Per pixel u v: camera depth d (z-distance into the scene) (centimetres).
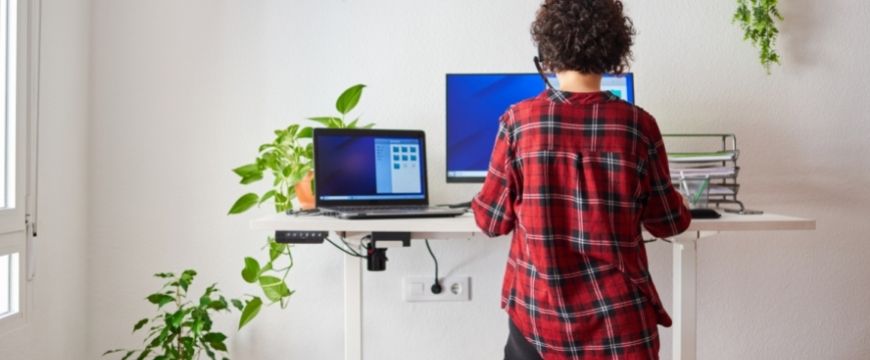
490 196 118
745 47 200
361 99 201
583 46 112
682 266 172
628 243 108
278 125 202
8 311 163
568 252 108
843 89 200
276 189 201
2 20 160
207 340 180
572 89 117
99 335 200
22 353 166
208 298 179
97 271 200
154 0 200
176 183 201
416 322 203
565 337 108
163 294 181
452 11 201
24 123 163
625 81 178
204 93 201
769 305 202
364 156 173
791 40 200
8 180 160
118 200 200
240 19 202
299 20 202
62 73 183
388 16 201
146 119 200
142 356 176
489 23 200
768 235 201
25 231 165
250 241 202
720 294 202
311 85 202
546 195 108
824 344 202
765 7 192
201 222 202
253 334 203
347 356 167
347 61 202
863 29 200
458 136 180
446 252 203
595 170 108
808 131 200
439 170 201
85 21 196
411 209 160
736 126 200
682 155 166
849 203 200
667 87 199
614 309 106
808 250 201
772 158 200
